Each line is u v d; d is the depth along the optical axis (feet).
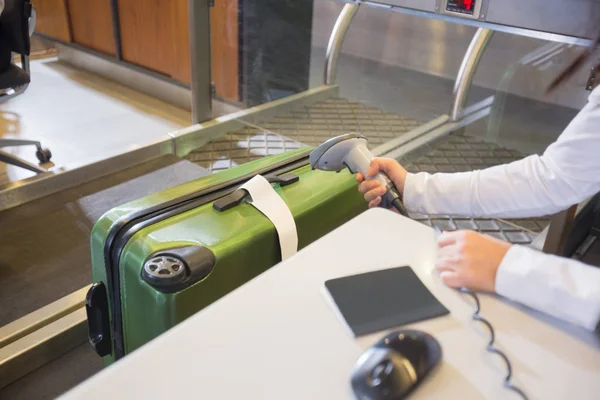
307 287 1.77
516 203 2.79
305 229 3.15
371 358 1.45
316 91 8.09
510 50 5.92
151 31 8.87
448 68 6.78
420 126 6.93
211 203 3.02
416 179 2.97
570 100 5.33
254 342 1.53
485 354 1.54
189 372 1.42
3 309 4.39
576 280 1.69
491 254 1.86
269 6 7.51
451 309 1.72
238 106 7.94
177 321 2.51
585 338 1.61
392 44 7.24
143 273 2.48
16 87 5.71
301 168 3.64
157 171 6.62
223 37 7.46
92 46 10.29
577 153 2.56
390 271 1.87
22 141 6.44
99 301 2.97
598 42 3.61
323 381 1.42
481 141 6.43
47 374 4.01
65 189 6.11
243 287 1.76
